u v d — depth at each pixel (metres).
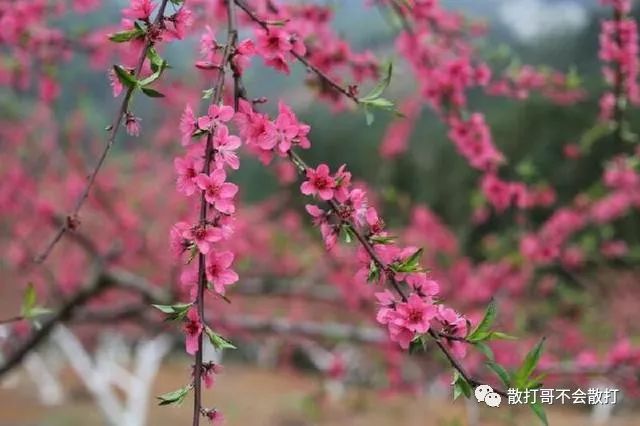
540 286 5.51
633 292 5.72
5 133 5.71
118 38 1.64
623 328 5.47
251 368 8.40
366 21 4.60
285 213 7.36
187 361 8.62
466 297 5.49
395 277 1.67
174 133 6.46
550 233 4.95
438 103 3.24
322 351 7.32
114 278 4.49
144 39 1.67
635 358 3.73
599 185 4.84
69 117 5.95
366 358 7.01
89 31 3.92
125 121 1.65
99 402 6.32
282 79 6.52
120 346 7.86
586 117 5.66
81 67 5.37
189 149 1.85
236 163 1.62
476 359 4.41
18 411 6.61
